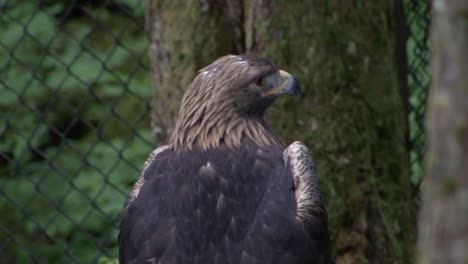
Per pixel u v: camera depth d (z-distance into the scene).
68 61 15.68
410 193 10.25
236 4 9.88
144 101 15.10
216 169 8.32
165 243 8.02
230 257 7.89
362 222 9.80
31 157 15.38
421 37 12.39
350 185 9.76
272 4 9.59
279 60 9.61
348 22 9.71
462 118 4.46
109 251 14.15
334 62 9.66
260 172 8.34
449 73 4.48
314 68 9.62
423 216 4.75
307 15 9.59
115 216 14.30
